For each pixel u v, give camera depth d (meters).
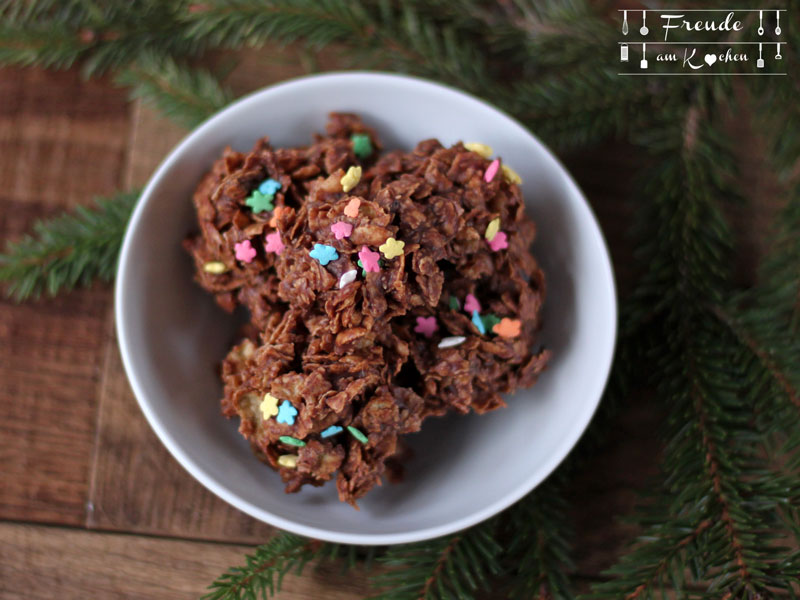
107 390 0.32
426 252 0.25
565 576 0.29
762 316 0.30
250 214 0.27
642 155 0.34
